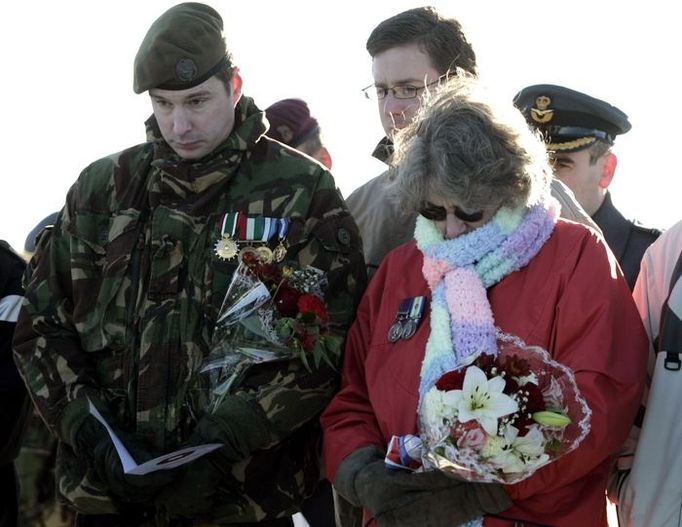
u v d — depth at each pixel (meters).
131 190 6.15
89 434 5.77
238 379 5.78
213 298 5.88
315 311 5.74
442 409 4.59
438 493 4.89
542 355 4.79
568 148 6.73
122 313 5.97
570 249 5.16
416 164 5.09
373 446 5.31
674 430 5.16
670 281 5.38
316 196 6.04
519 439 4.49
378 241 6.55
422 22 6.43
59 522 7.67
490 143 5.02
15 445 7.09
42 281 6.15
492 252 5.16
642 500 5.21
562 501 4.94
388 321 5.46
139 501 5.64
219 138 6.02
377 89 6.54
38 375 5.98
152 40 5.93
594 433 4.79
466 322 5.09
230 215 5.97
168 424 5.81
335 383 5.85
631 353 5.01
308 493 6.04
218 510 5.80
